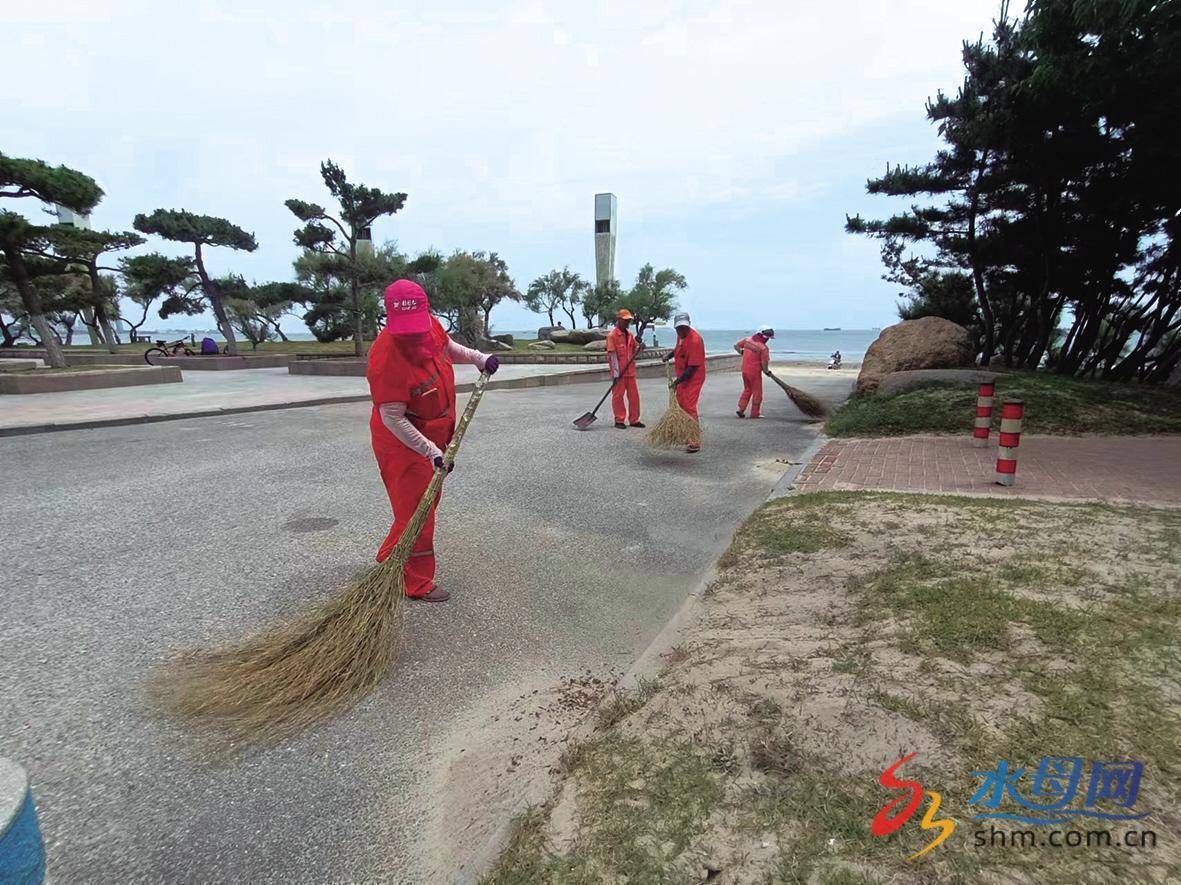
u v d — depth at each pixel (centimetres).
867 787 192
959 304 1731
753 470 727
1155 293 1401
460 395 1480
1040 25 845
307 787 229
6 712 265
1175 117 935
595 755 223
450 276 3291
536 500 597
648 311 3878
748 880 163
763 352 1141
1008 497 534
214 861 196
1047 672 244
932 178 1399
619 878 167
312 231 1791
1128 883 154
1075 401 985
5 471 689
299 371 1905
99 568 420
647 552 468
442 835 207
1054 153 1180
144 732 256
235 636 331
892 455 755
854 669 255
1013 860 162
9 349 2856
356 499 586
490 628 353
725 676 262
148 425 999
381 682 298
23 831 131
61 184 1497
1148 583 321
